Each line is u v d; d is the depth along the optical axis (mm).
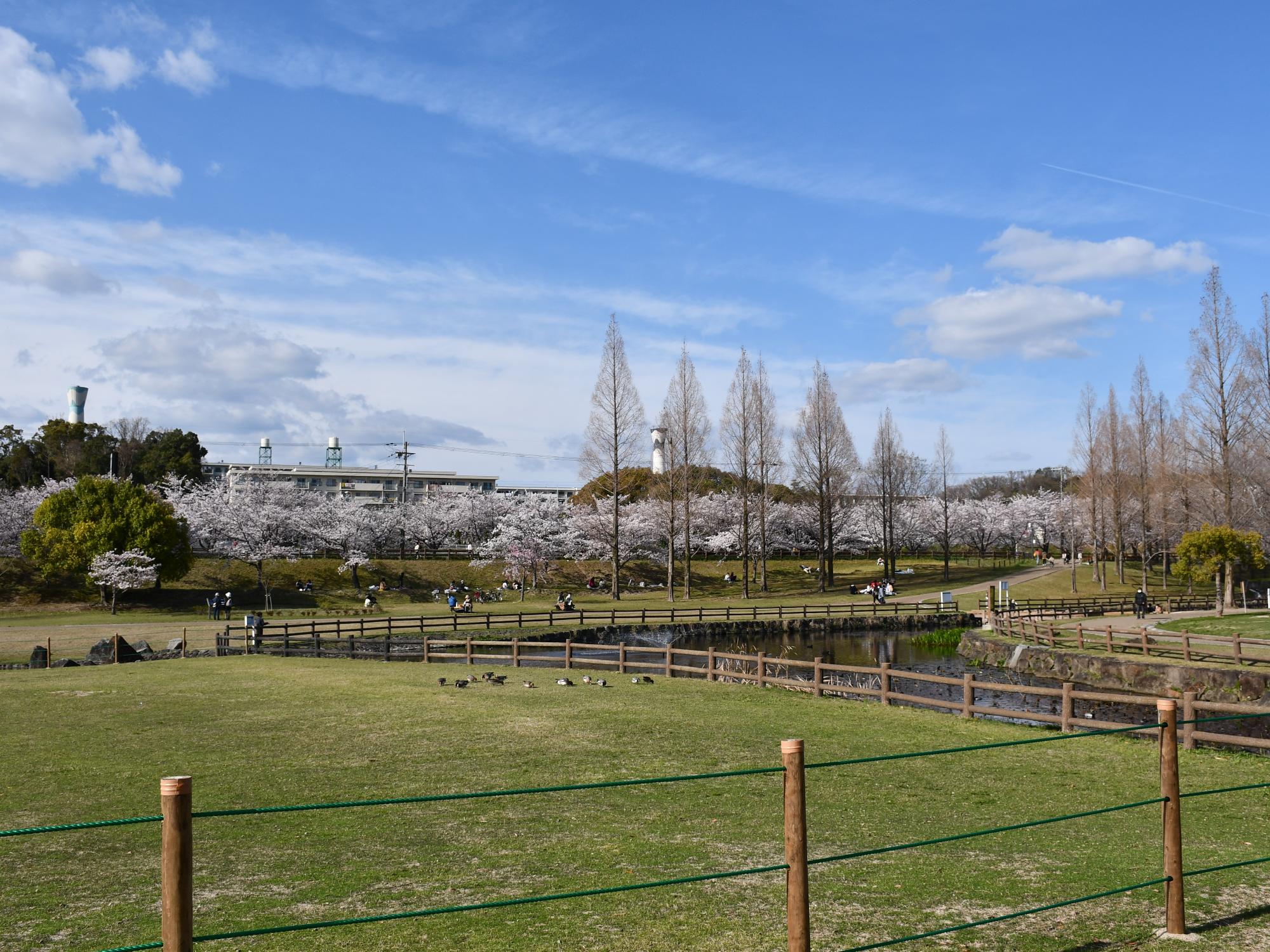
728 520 84500
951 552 102500
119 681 24312
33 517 57469
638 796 11445
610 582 71312
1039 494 115312
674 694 21047
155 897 7531
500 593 64625
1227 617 40094
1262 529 51344
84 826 3770
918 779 12445
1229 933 6324
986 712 17281
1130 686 27766
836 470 69812
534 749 14477
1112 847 9102
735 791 11711
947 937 6355
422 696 20812
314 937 6426
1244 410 48625
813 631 47344
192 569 64500
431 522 81562
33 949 6238
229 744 15039
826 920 6734
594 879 7809
